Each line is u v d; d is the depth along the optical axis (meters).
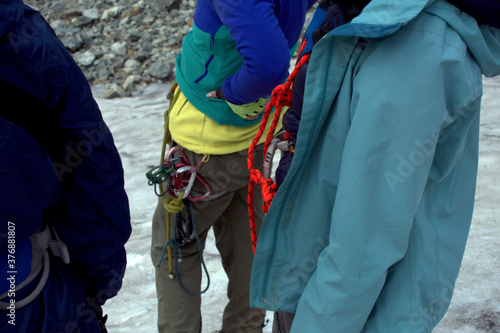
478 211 3.30
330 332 1.23
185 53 1.87
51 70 1.28
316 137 1.29
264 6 1.62
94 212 1.46
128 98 6.27
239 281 2.23
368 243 1.18
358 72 1.20
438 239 1.27
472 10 1.13
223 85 1.78
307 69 1.24
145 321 2.72
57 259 1.49
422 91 1.11
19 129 1.23
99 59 6.99
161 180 1.98
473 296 2.51
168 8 7.59
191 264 2.12
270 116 1.95
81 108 1.36
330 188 1.33
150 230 3.60
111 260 1.56
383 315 1.26
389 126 1.13
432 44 1.11
